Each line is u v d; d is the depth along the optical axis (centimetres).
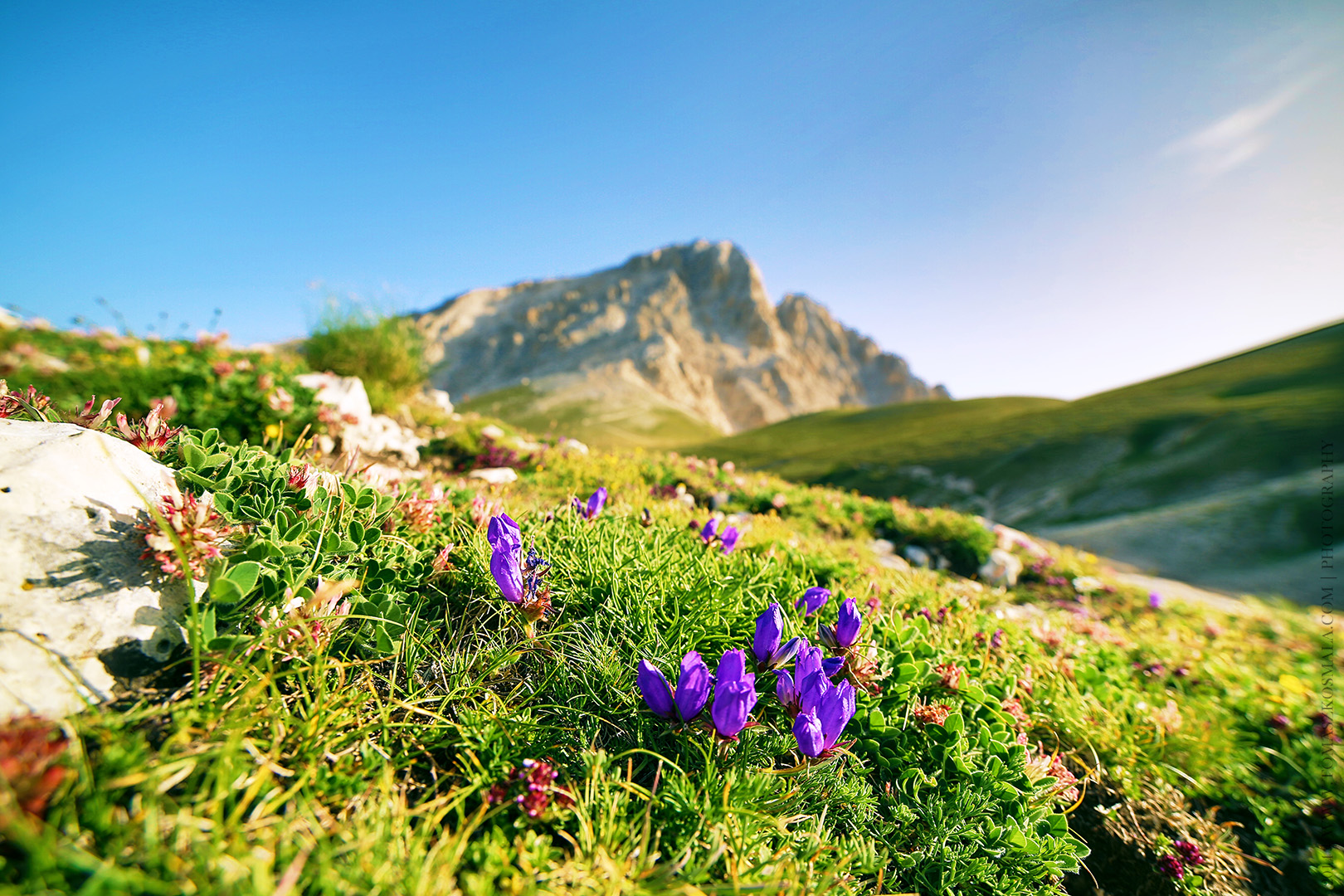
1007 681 33
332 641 20
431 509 28
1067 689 36
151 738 15
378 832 15
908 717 26
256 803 15
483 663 23
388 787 17
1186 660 51
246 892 12
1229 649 62
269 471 23
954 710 27
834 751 21
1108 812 29
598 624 26
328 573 21
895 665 29
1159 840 28
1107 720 34
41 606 16
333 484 25
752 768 21
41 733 12
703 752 20
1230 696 45
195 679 15
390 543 25
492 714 20
